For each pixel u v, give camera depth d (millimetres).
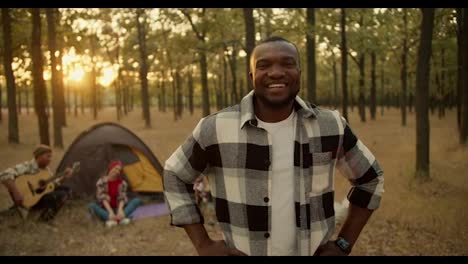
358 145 1662
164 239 5758
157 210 7203
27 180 6426
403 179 8328
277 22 13312
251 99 1595
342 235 1646
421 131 8367
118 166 6719
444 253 4934
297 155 1551
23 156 11914
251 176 1543
